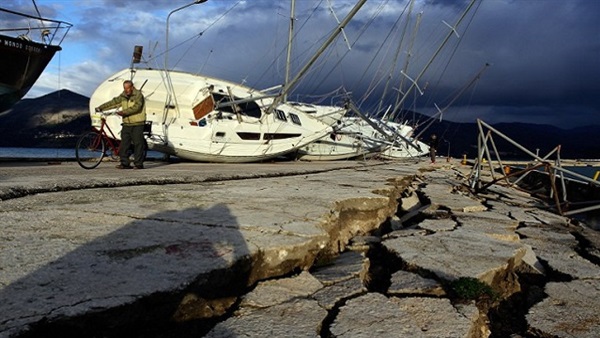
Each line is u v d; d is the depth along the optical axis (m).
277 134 16.84
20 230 2.90
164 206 4.19
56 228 3.01
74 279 2.01
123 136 9.15
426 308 2.59
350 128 24.80
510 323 2.95
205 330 2.12
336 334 2.10
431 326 2.32
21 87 13.71
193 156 15.23
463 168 25.02
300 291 2.60
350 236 5.12
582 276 3.74
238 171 9.88
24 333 1.51
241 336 1.95
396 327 2.22
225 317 2.28
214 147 15.16
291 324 2.11
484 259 3.63
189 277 2.12
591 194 11.76
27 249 2.45
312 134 17.97
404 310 2.52
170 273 2.17
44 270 2.11
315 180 8.59
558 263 4.14
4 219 3.23
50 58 14.26
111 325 1.76
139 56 15.52
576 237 5.86
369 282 3.39
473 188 10.41
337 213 4.63
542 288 3.54
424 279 3.18
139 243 2.71
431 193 9.42
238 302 2.41
